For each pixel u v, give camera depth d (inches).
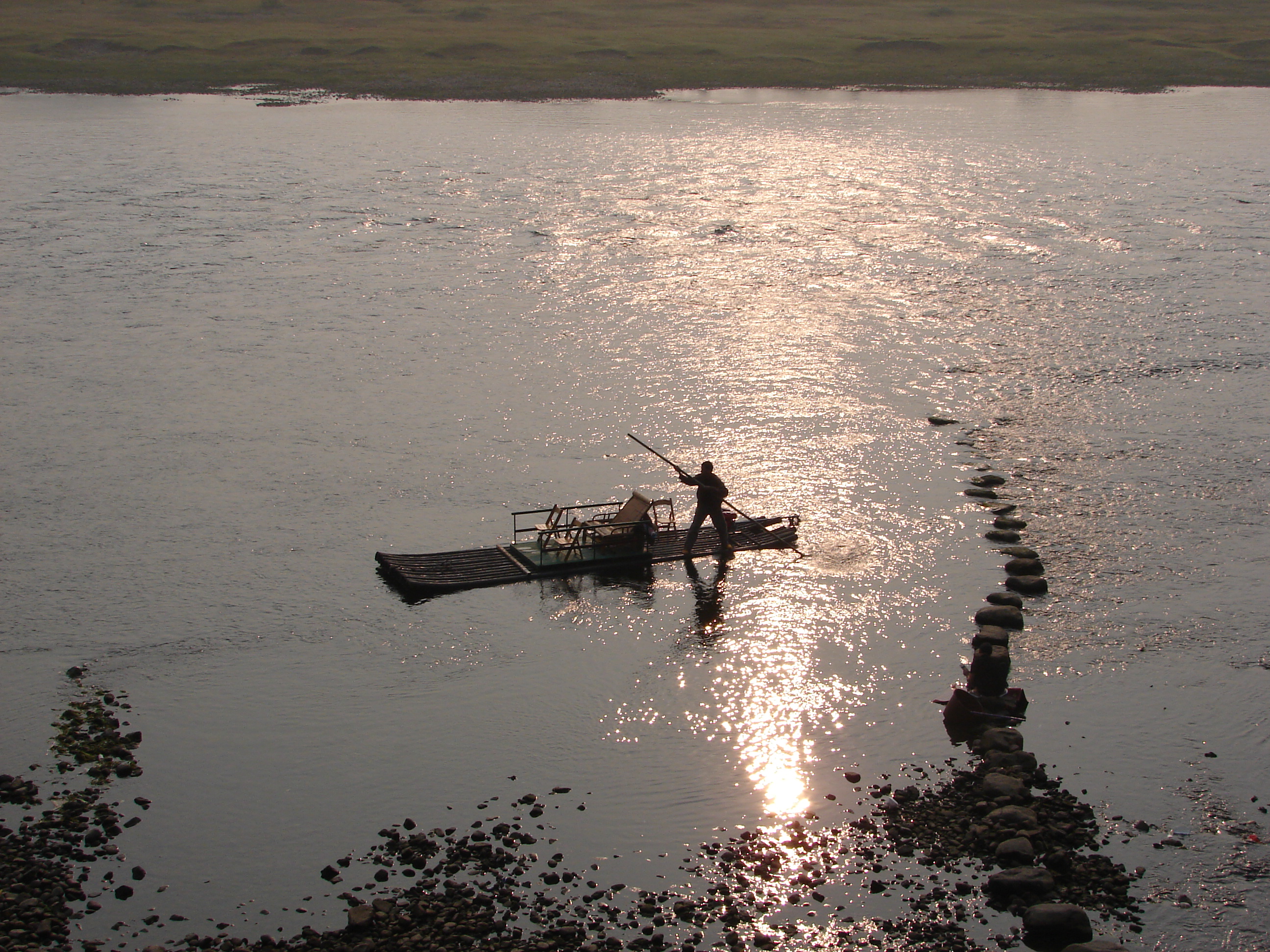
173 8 4889.3
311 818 509.7
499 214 1920.5
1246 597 713.6
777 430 1005.2
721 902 458.3
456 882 467.5
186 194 2033.7
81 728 573.9
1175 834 501.4
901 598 718.5
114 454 935.7
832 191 2132.1
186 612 690.2
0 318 1323.8
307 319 1333.7
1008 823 499.2
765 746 566.9
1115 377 1143.0
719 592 728.3
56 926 442.6
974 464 933.2
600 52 4079.7
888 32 4621.1
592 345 1252.5
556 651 655.8
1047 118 3090.6
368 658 645.9
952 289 1485.0
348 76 3661.4
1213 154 2492.6
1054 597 716.7
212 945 433.7
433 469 909.2
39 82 3511.3
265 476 895.1
